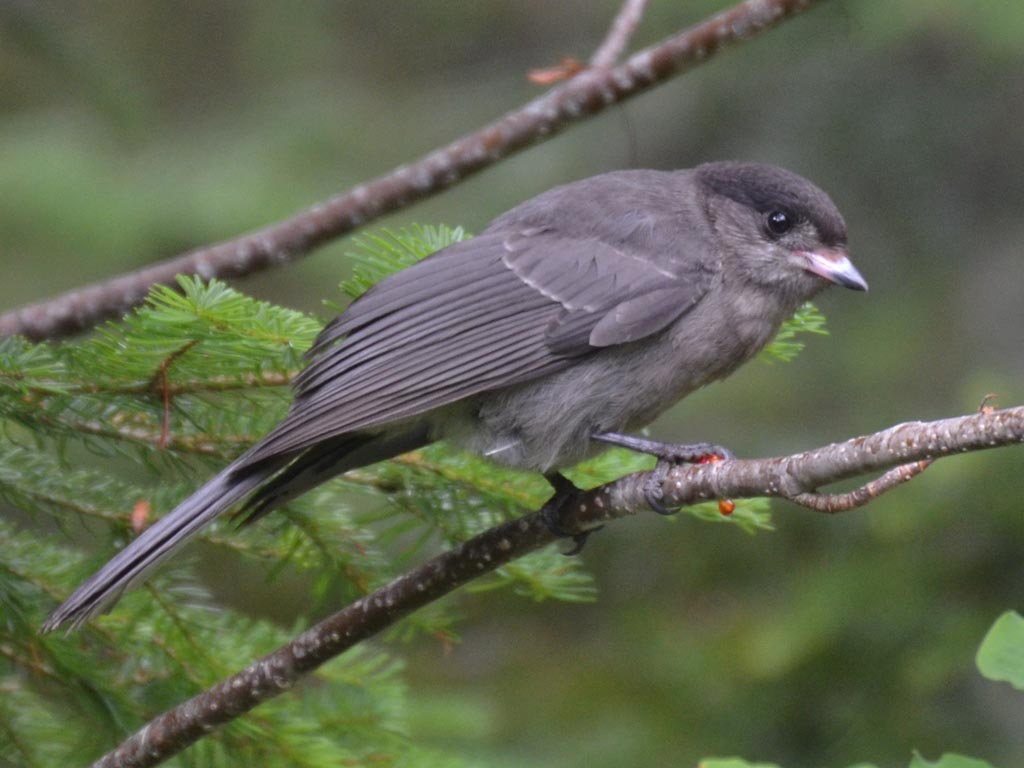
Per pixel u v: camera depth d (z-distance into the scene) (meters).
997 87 14.12
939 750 10.77
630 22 8.95
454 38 18.41
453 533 6.91
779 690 11.48
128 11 17.98
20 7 12.09
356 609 6.04
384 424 6.77
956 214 14.09
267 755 6.62
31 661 6.64
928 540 11.41
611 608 13.06
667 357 7.54
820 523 12.10
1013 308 13.70
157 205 14.81
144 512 6.41
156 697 6.69
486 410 7.24
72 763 6.73
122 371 5.95
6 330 8.39
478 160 8.76
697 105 14.77
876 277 14.05
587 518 6.12
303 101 16.83
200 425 6.48
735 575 12.59
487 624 13.98
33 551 6.56
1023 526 11.07
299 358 6.63
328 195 15.27
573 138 15.28
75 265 14.80
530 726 12.26
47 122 15.74
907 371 13.48
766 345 7.99
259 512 6.60
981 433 4.74
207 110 16.95
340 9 18.52
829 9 13.59
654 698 12.16
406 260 7.55
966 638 10.91
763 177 7.94
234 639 6.78
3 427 6.26
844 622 11.30
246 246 8.75
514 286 7.34
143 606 6.62
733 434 13.41
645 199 7.90
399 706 6.91
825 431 13.23
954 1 13.35
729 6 13.99
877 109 14.10
